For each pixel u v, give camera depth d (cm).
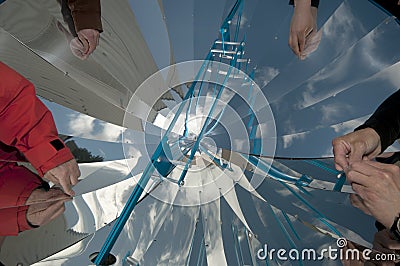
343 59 126
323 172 117
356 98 123
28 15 116
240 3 128
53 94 112
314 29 126
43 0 119
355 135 112
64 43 117
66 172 106
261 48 125
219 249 108
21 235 101
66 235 104
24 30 114
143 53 121
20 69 110
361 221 107
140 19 124
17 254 100
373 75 124
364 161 107
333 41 126
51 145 106
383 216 102
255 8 129
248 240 108
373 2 129
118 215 108
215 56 122
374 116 117
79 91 116
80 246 104
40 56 114
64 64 116
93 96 116
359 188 104
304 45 125
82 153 110
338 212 110
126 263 103
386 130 113
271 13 129
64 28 118
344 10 128
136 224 108
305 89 123
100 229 106
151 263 104
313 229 109
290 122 121
